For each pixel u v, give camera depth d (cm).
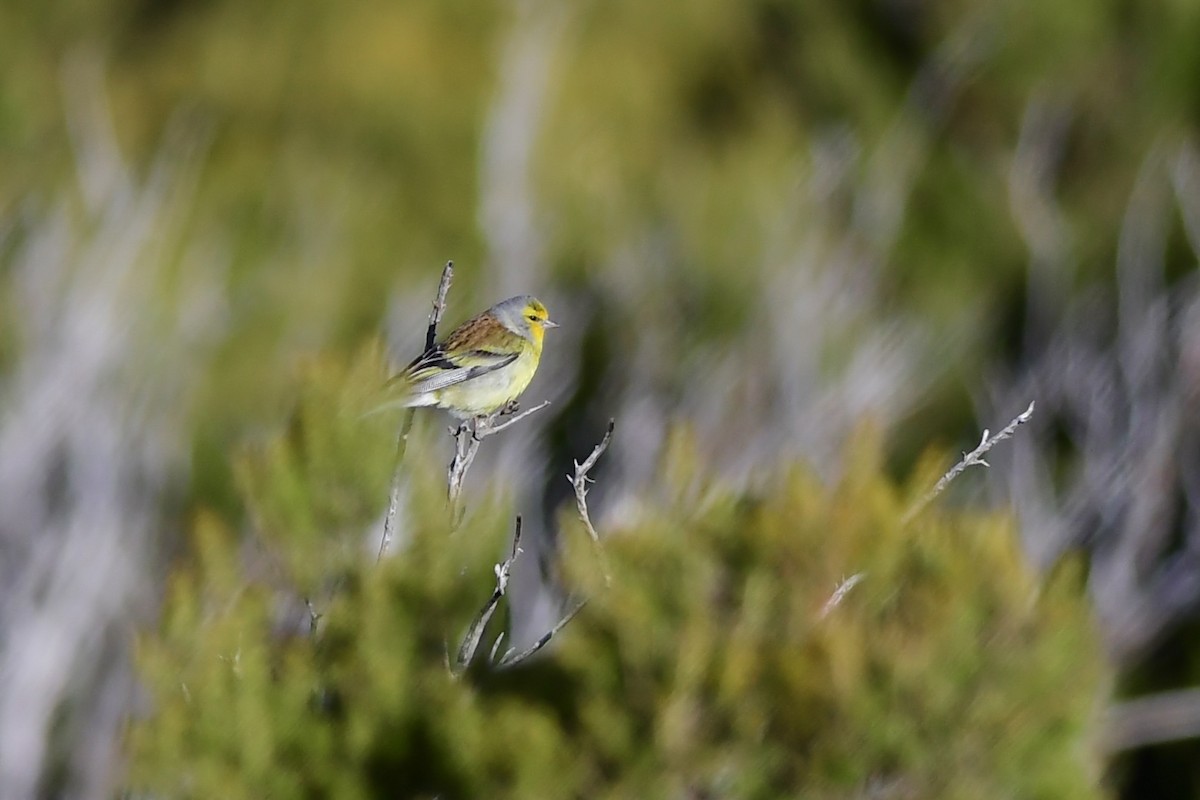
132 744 582
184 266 1714
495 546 614
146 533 1352
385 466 602
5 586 1253
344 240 2114
